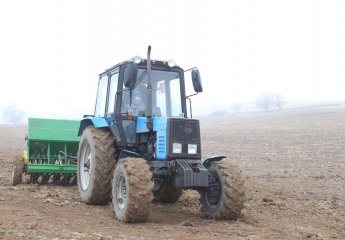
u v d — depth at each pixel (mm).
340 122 54438
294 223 8453
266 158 21953
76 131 12656
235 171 8289
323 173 16609
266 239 7004
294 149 26016
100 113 10570
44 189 11469
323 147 26484
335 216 9305
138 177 7727
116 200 8211
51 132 12438
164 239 6699
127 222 7879
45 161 12594
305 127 47562
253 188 13125
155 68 9500
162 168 8523
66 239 6277
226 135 40031
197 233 7254
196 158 8430
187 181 7961
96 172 9234
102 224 7762
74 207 9289
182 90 9609
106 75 10406
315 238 7258
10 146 31312
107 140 9406
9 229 6754
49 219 7891
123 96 9344
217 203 8430
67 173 12086
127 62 9234
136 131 9125
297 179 15242
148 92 8781
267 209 9812
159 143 8461
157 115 9234
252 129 48344
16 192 10820
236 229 7598
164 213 9172
